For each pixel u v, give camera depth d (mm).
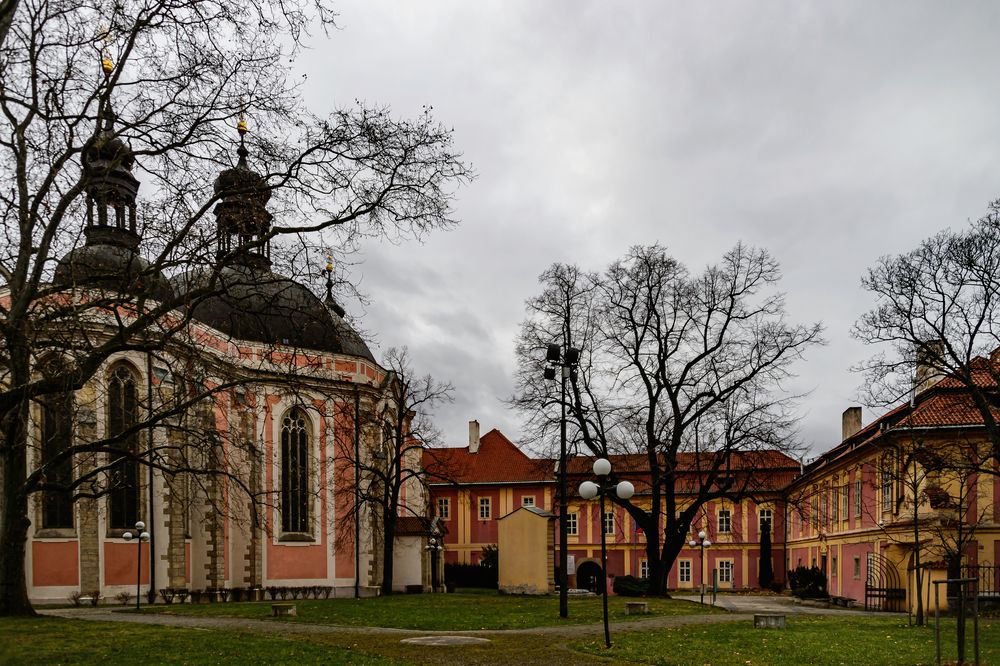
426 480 51750
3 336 17250
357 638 17406
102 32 16500
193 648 14500
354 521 42438
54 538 30469
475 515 68500
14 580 19125
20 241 17469
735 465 63625
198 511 35750
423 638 17391
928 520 31453
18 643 14742
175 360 20781
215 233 18672
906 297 29047
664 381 35625
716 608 28797
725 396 34969
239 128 18719
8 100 15828
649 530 35688
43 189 16734
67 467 28703
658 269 36250
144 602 32375
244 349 38375
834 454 47938
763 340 34812
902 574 33219
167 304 18703
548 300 36625
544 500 67188
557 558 65125
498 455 71188
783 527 63562
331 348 42344
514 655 14914
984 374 34281
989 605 28500
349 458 40188
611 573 65562
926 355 29109
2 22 14219
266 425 39562
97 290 19891
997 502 32125
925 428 32281
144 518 32875
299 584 40312
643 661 14422
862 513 40406
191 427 21688
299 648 14922
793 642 17359
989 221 27969
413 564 47281
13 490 19047
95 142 17391
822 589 43469
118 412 31344
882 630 21031
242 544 38344
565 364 22906
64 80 16188
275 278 19625
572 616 23562
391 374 46250
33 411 27953
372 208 18922
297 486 41250
